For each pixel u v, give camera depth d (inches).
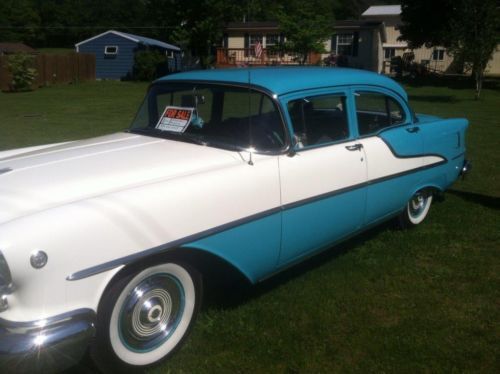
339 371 115.8
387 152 169.2
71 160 128.6
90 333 97.3
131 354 110.7
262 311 139.3
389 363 119.0
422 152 186.1
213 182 120.4
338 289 153.9
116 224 102.0
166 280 115.0
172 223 110.9
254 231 128.9
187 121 147.9
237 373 114.3
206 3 1168.8
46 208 103.3
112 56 1320.1
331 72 159.6
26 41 2353.6
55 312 94.7
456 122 209.3
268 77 143.9
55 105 703.7
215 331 129.4
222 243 121.6
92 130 464.8
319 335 129.1
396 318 138.5
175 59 1475.1
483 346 126.0
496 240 193.6
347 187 153.8
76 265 96.3
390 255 178.7
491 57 800.3
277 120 137.1
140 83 1200.2
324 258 176.2
